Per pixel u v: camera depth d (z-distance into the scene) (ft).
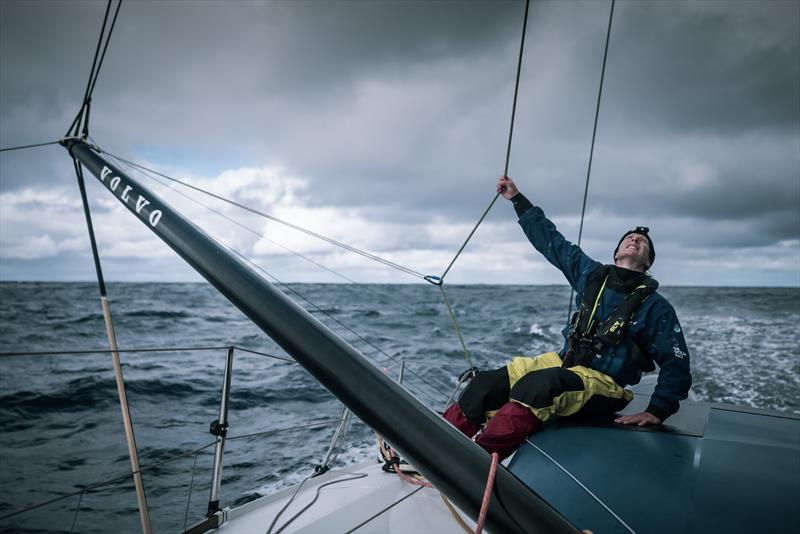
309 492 7.53
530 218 9.00
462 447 2.73
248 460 15.58
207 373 31.32
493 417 7.21
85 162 6.47
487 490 2.65
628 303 7.63
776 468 6.03
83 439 19.70
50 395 26.17
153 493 13.71
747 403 21.48
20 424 21.77
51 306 79.66
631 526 4.89
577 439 6.94
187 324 60.13
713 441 6.88
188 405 24.53
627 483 5.68
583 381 7.36
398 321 56.18
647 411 7.46
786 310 66.90
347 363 2.83
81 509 13.01
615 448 6.63
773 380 25.23
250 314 3.16
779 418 8.19
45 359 35.78
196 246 3.73
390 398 2.76
